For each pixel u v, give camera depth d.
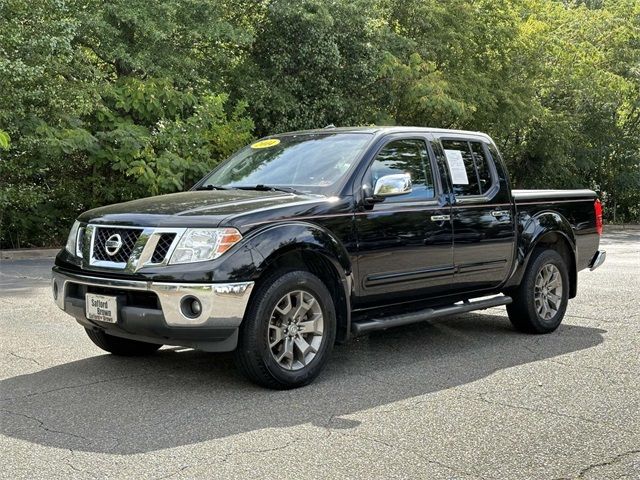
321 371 5.89
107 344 6.36
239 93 23.00
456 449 4.35
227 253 5.18
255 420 4.81
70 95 17.45
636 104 33.44
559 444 4.46
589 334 7.74
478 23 27.95
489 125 29.30
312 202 5.76
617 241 22.45
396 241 6.24
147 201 5.93
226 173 6.90
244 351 5.34
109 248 5.46
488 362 6.48
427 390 5.58
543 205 7.80
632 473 4.03
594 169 34.75
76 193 19.41
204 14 20.84
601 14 34.50
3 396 5.28
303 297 5.59
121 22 19.64
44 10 16.88
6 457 4.12
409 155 6.62
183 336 5.20
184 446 4.32
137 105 18.75
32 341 7.00
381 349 6.97
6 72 15.75
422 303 6.71
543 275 7.75
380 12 25.11
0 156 17.25
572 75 32.28
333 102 23.42
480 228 6.98
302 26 22.91
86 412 4.93
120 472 3.92
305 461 4.11
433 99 24.73
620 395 5.49
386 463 4.11
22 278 11.86
